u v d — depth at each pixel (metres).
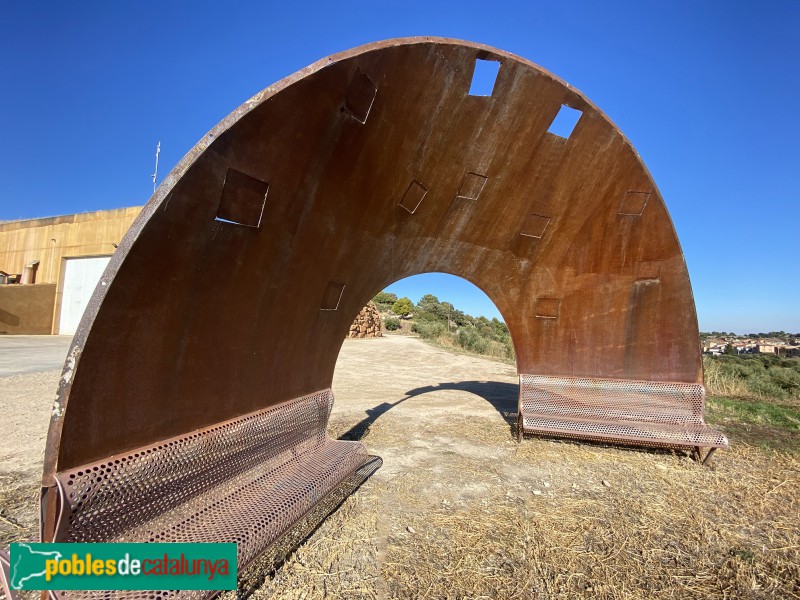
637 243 4.09
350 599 1.99
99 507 1.61
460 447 4.39
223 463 2.33
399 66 2.39
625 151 3.52
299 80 1.95
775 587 2.17
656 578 2.22
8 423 5.08
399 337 26.94
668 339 4.35
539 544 2.52
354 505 2.99
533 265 4.34
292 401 3.15
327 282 3.06
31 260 24.00
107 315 1.54
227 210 1.94
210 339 2.16
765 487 3.45
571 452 4.26
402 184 3.04
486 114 2.96
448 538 2.56
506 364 13.30
